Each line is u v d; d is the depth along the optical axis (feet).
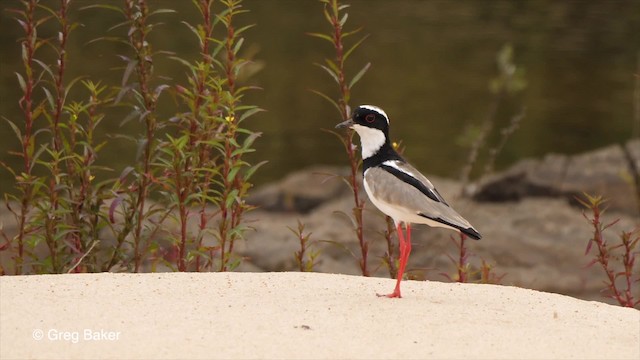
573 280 53.62
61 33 38.11
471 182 72.43
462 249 42.16
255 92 92.99
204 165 38.60
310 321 27.48
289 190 69.15
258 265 55.77
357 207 40.70
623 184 63.57
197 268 38.73
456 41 110.11
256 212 68.59
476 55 105.09
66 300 28.30
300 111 89.30
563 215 61.46
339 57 40.06
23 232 38.22
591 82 97.60
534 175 65.51
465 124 86.12
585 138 84.12
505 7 126.11
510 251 56.24
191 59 96.22
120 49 99.30
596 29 115.96
